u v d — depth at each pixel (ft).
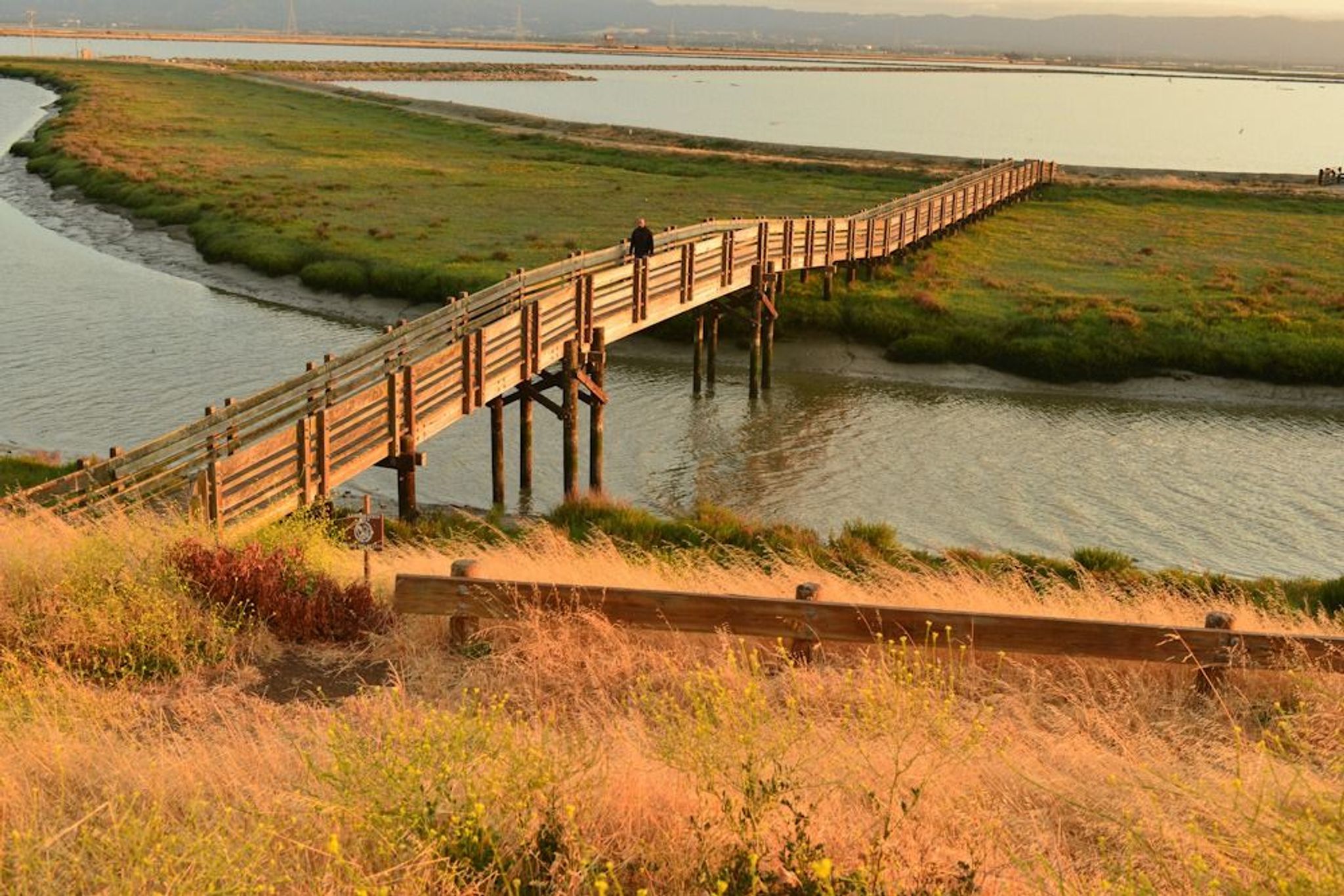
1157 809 20.99
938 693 29.07
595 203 210.79
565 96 618.03
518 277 81.20
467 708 26.50
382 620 35.96
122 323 135.64
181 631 33.73
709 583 41.98
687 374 127.75
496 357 78.95
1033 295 146.82
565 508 74.33
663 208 207.62
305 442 60.23
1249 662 31.89
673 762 22.54
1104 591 55.47
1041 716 29.78
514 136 320.50
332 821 20.30
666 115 505.25
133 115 328.90
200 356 123.13
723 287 112.68
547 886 18.85
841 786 22.44
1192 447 105.91
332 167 247.91
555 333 85.71
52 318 136.67
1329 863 17.06
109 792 22.84
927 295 143.43
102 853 19.10
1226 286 152.97
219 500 53.31
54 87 474.90
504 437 101.45
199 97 407.44
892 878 19.08
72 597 35.65
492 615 33.88
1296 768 21.88
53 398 106.22
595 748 23.39
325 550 44.86
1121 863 20.44
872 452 102.78
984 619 32.60
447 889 18.30
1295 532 86.02
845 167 269.23
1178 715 30.12
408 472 69.97
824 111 563.89
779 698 29.89
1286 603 56.90
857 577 56.39
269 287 155.43
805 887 18.03
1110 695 31.50
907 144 402.93
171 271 165.27
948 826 21.65
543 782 20.51
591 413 89.81
